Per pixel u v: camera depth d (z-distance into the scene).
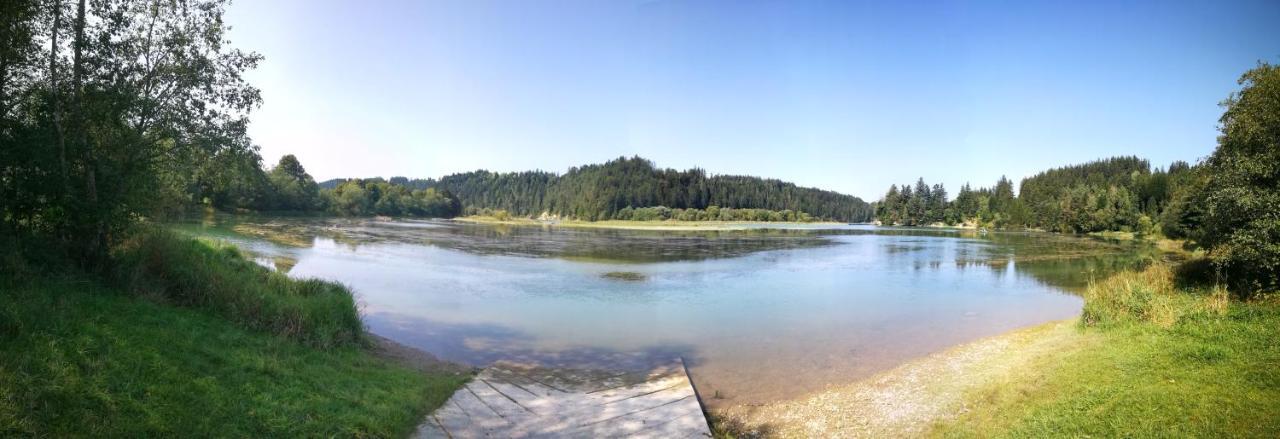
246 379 8.73
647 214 142.38
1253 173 15.80
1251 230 15.69
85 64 11.88
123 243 12.91
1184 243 49.31
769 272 33.50
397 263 33.03
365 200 116.69
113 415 6.55
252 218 72.38
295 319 12.55
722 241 62.78
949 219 155.25
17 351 6.95
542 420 9.61
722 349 15.69
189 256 14.46
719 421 10.48
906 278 31.75
